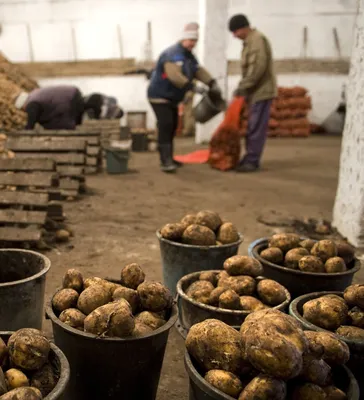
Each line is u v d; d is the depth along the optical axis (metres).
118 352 1.57
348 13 12.98
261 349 1.29
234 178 6.79
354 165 3.84
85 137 6.31
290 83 13.58
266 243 2.74
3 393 1.21
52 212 4.07
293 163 8.34
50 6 13.16
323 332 1.57
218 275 2.29
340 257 2.41
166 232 2.67
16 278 2.30
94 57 13.36
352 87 3.84
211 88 6.70
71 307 1.74
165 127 6.88
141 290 1.78
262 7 13.09
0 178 3.89
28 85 11.74
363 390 1.73
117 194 5.58
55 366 1.40
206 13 10.05
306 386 1.38
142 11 12.98
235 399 1.30
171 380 2.03
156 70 6.69
